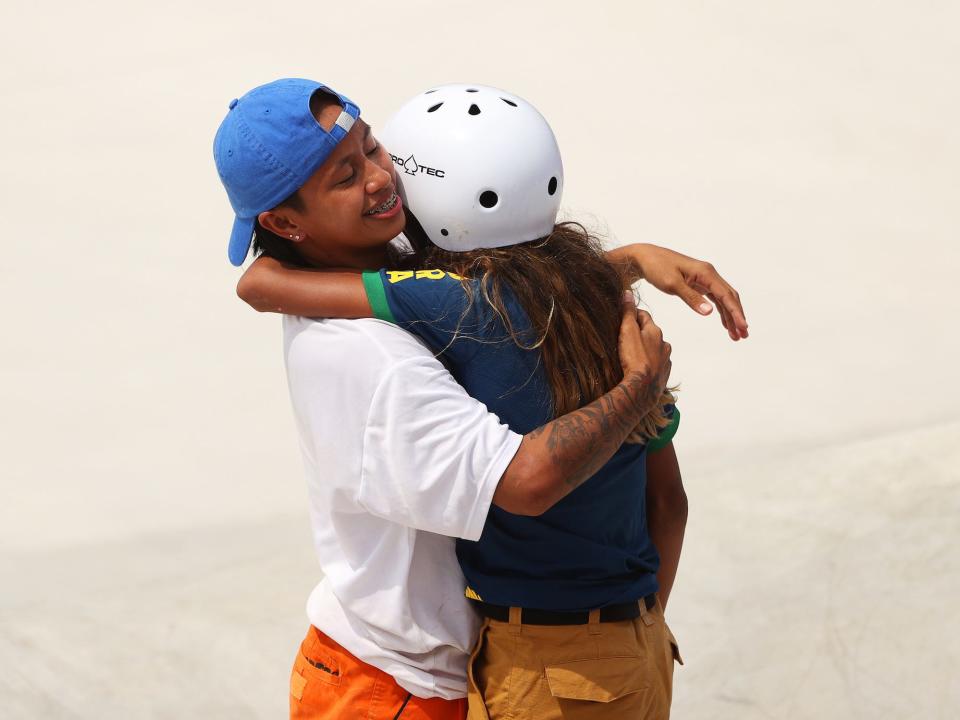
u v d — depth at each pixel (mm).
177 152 27469
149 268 23797
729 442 17719
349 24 31859
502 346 7242
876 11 31219
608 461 7523
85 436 19344
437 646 7848
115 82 30281
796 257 22594
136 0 34031
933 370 19156
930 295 21281
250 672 14398
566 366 7289
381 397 6992
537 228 7715
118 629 15141
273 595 15570
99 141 28000
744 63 29203
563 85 28531
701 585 15000
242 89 29375
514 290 7273
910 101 27641
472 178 7449
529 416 7348
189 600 15570
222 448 18859
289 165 7164
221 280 23406
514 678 7719
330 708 8188
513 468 6895
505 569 7645
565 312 7309
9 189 26406
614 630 7691
